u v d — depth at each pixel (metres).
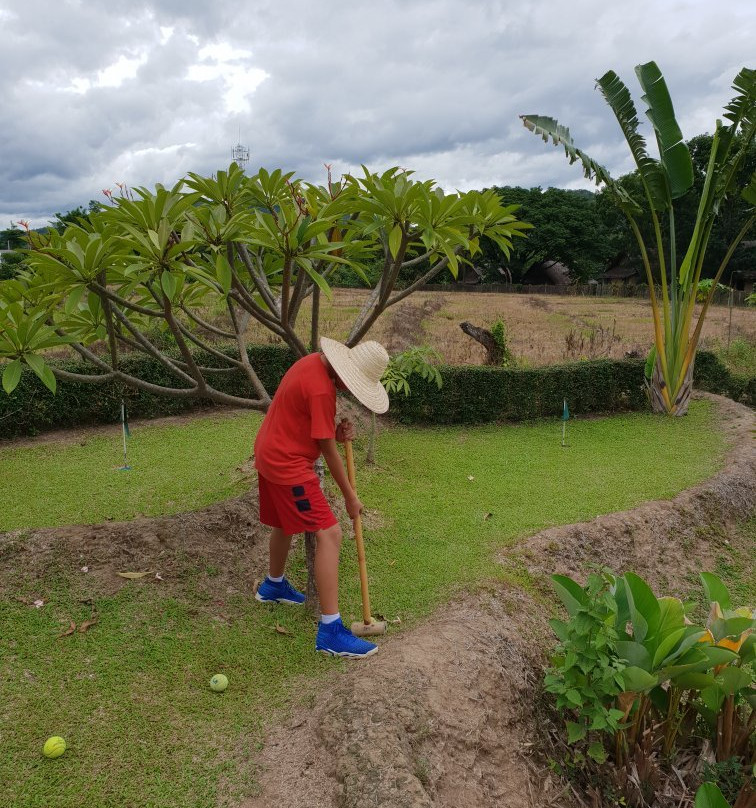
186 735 3.05
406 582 4.62
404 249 3.98
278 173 4.26
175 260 3.66
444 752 3.01
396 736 2.92
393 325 17.06
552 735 3.50
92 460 7.02
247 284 5.19
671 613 3.35
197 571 4.34
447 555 5.05
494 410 10.08
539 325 21.98
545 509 6.16
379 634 3.88
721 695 3.36
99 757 2.85
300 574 4.69
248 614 4.08
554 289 46.22
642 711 3.42
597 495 6.59
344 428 3.83
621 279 53.66
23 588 3.93
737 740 3.51
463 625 3.93
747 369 13.73
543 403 10.44
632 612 3.31
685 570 5.86
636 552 5.75
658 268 45.72
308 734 3.05
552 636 4.31
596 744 3.25
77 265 3.45
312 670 3.58
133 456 7.19
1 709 3.06
